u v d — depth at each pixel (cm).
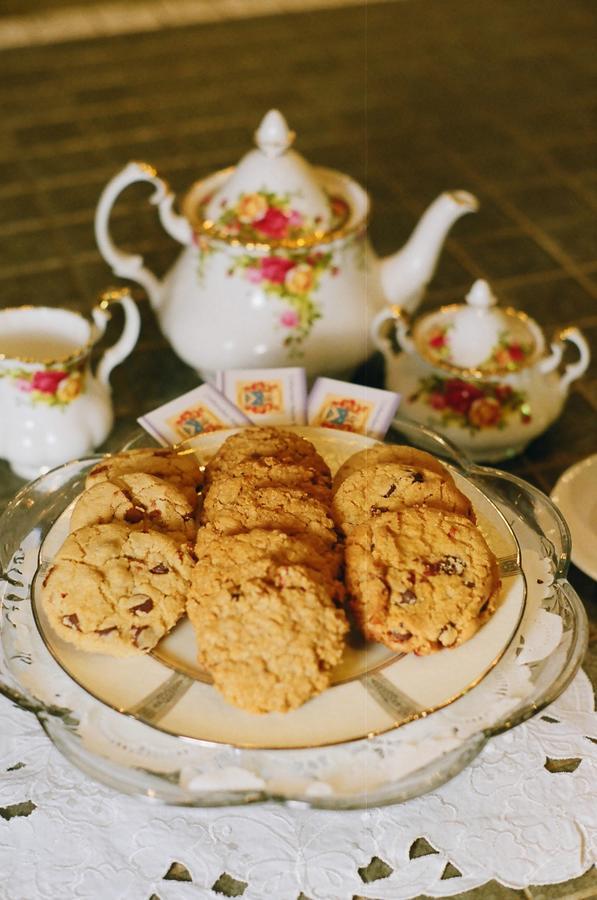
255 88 171
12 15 199
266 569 66
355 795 62
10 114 160
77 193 136
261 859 65
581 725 71
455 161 146
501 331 90
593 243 126
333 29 194
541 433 92
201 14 201
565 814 67
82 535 69
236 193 89
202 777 62
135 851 65
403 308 93
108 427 90
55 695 66
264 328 90
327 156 148
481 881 65
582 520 82
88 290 113
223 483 73
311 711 63
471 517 73
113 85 171
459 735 64
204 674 65
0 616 70
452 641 66
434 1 207
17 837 66
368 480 73
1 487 90
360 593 67
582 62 180
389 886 64
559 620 70
